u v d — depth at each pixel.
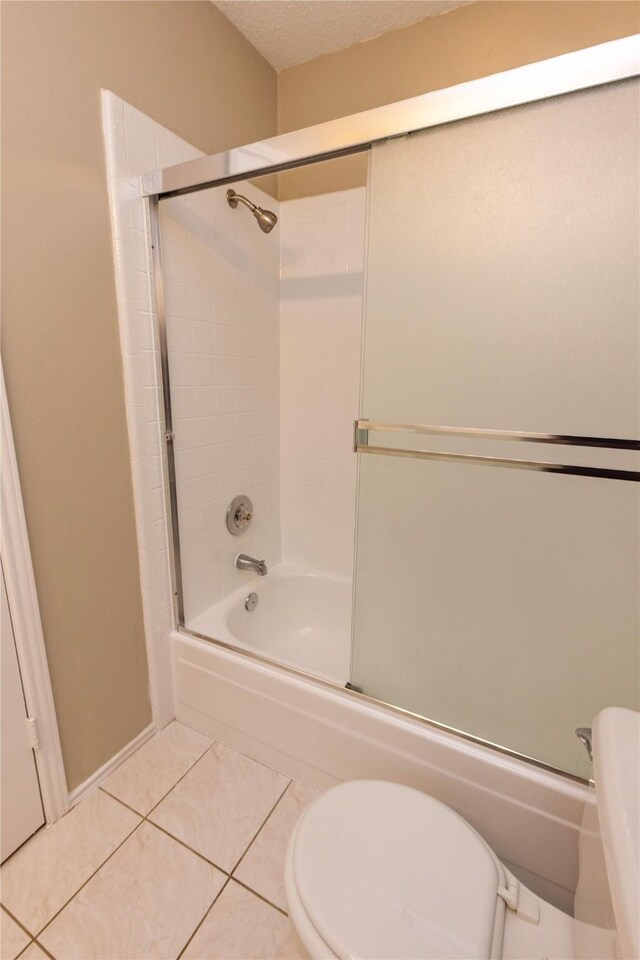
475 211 1.02
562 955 0.76
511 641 1.13
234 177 1.16
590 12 1.31
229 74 1.51
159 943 0.97
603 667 1.04
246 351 1.76
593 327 0.96
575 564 1.05
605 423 0.98
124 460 1.29
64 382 1.10
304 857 0.86
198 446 1.57
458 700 1.18
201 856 1.14
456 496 1.16
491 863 0.87
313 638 2.01
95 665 1.28
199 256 1.48
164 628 1.50
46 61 0.97
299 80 1.73
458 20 1.46
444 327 1.11
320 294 1.85
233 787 1.33
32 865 1.11
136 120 1.19
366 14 1.47
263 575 1.93
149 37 1.21
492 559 1.13
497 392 1.08
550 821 1.01
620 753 0.52
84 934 0.98
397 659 1.26
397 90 1.58
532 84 0.90
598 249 0.93
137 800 1.29
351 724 1.22
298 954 0.96
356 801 0.98
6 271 0.95
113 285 1.19
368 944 0.73
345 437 1.93
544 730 1.08
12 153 0.93
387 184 1.09
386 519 1.25
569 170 0.92
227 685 1.42
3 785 1.09
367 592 1.30
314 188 1.77
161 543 1.45
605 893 0.59
